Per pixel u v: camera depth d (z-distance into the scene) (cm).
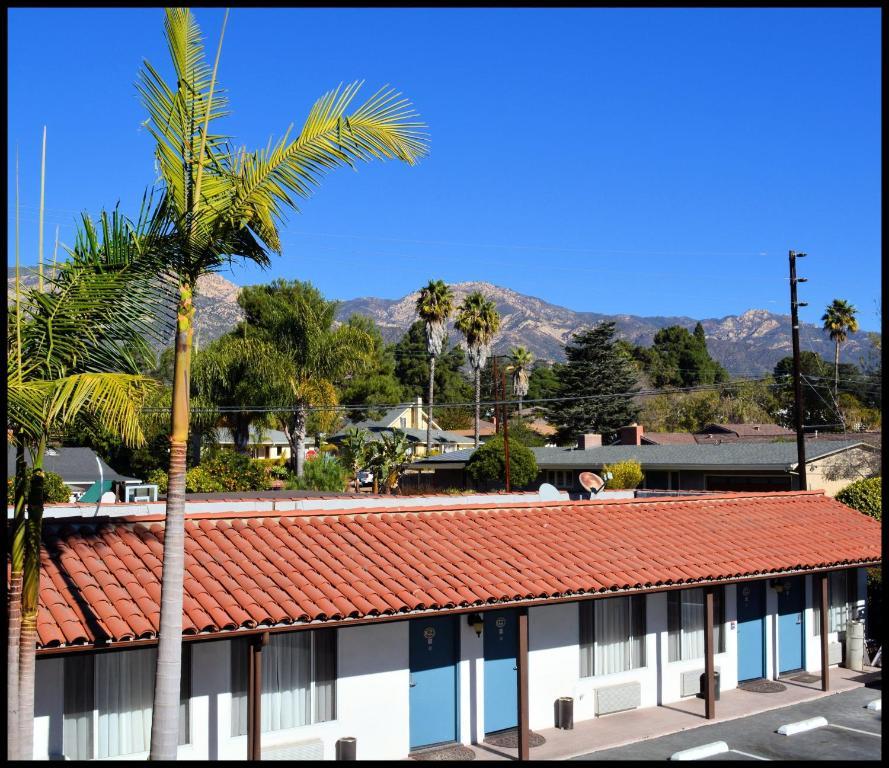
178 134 924
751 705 1769
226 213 923
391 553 1476
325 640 1388
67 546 1267
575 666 1664
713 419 8369
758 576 1727
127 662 1220
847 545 1959
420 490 5219
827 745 1518
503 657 1595
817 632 2089
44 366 931
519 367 9338
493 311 7525
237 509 1539
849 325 8156
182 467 905
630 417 8362
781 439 5491
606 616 1712
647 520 1917
